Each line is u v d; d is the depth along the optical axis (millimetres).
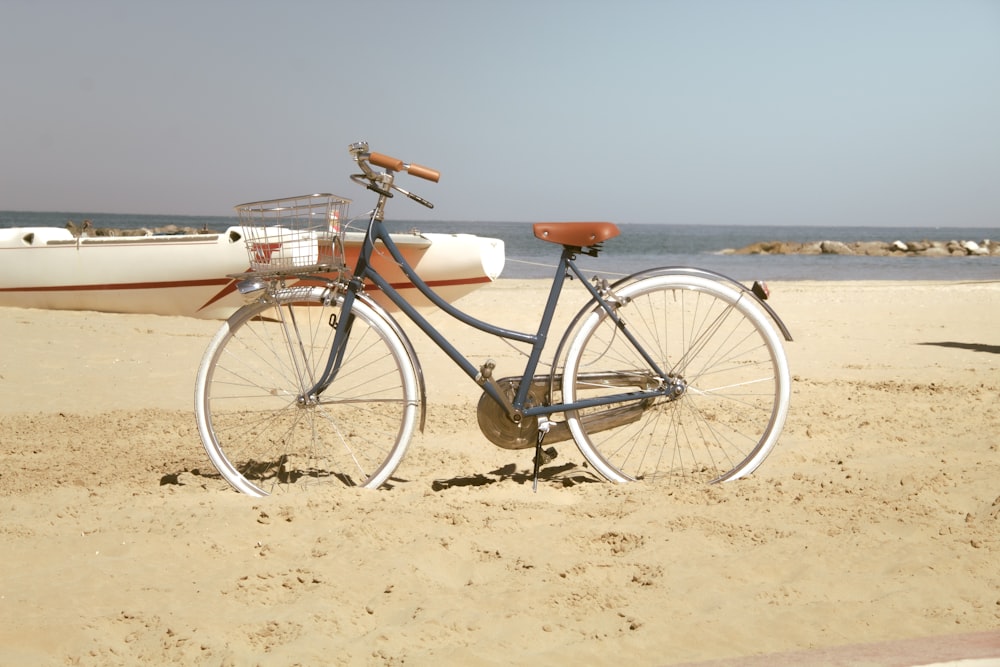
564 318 11008
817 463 4246
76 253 12148
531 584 2684
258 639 2330
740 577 2723
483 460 4438
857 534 3076
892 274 32750
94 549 3023
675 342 8859
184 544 3051
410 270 3779
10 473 4195
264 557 2959
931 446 4500
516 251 52219
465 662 2170
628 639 2291
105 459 4480
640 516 3342
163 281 11883
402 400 3734
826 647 2143
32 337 9250
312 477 4125
